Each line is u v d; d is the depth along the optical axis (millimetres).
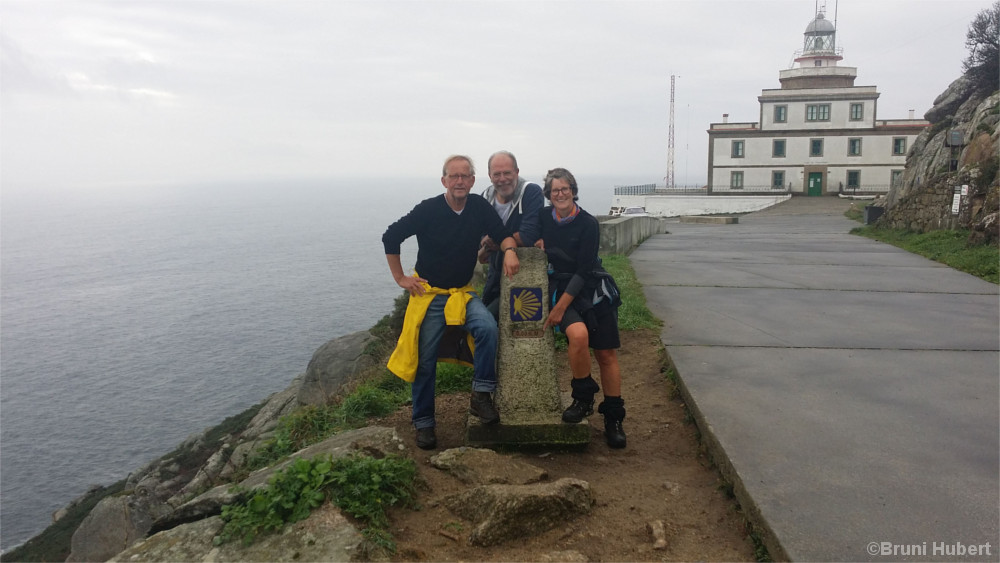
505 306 4434
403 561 3062
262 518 3213
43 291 149125
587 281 4387
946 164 21438
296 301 108375
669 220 47438
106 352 83875
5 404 64938
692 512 3662
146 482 16016
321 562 2938
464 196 4340
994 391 5203
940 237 15672
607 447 4586
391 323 13094
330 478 3391
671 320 7965
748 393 5156
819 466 3848
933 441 4219
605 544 3297
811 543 3051
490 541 3223
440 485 3791
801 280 11086
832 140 56781
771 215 44094
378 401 5629
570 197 4387
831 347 6578
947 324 7609
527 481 3760
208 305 110812
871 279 11109
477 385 4367
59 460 50062
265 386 64125
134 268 179000
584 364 4359
